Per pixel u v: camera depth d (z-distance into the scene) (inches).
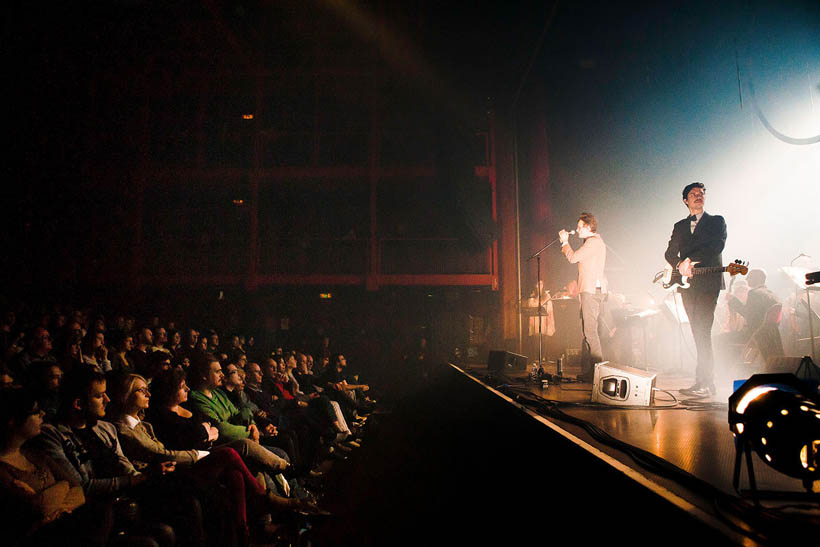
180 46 641.0
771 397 63.5
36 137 585.3
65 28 591.8
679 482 72.1
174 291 649.0
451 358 660.7
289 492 170.6
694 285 166.7
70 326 212.5
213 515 122.6
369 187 669.3
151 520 112.6
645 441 98.3
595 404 150.9
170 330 351.9
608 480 83.4
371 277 639.8
